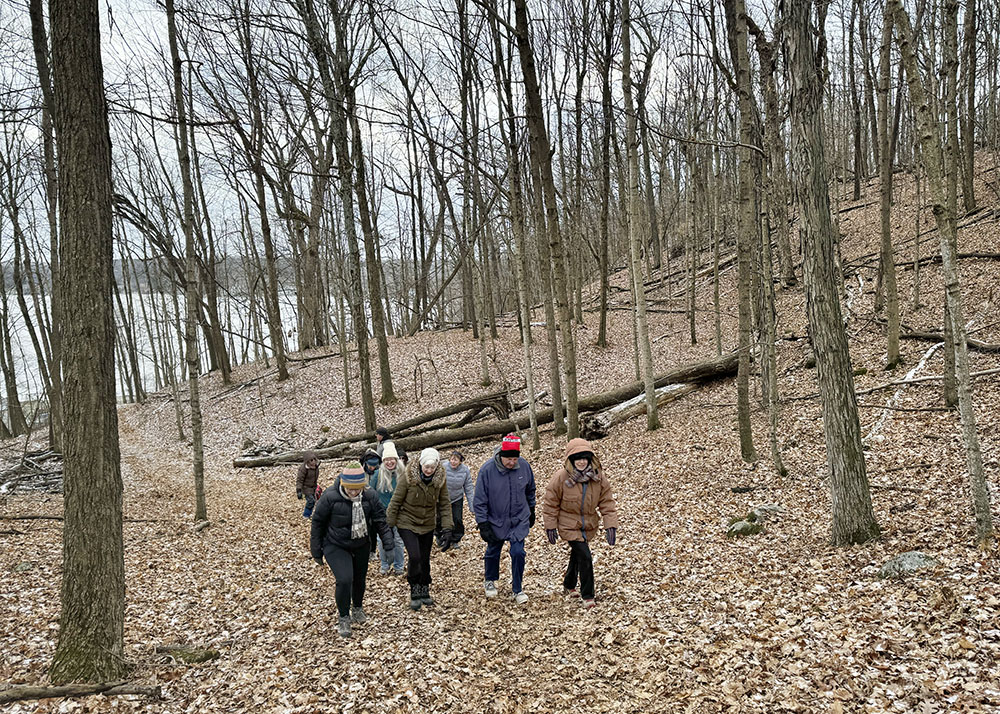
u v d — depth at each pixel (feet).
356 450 56.24
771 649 16.90
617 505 34.63
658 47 55.67
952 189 48.08
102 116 16.97
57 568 27.32
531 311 98.07
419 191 98.63
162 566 29.04
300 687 17.22
